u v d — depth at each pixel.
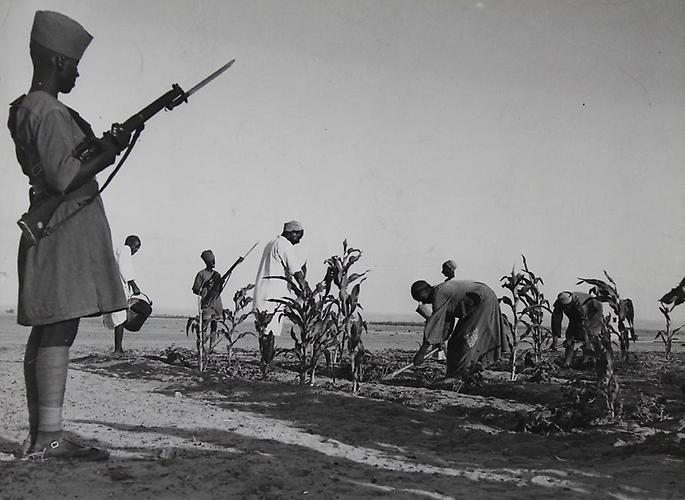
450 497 3.03
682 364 9.50
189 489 2.98
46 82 3.51
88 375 7.02
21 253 3.43
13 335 13.38
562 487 3.21
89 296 3.42
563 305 8.84
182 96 3.60
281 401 5.72
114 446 3.80
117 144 3.42
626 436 4.33
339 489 3.08
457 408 5.67
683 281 6.18
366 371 8.18
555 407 5.08
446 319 8.17
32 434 3.51
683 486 3.19
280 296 8.82
